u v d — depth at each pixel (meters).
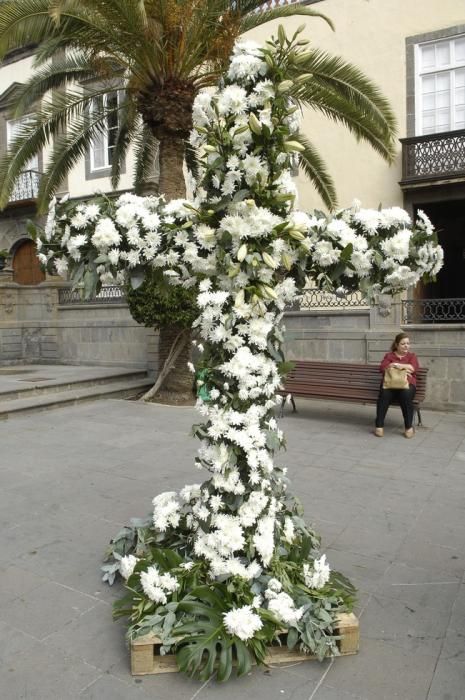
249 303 2.56
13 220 17.84
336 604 2.65
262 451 2.69
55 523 4.05
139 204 2.60
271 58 2.44
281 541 2.98
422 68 11.62
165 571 2.72
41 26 7.50
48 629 2.74
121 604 2.69
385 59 11.70
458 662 2.51
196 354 9.68
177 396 9.11
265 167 2.48
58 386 9.44
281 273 2.77
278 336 2.70
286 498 3.26
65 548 3.63
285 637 2.57
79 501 4.49
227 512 2.77
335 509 4.38
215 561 2.66
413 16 11.43
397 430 7.26
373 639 2.69
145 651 2.40
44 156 17.05
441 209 12.52
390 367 6.86
